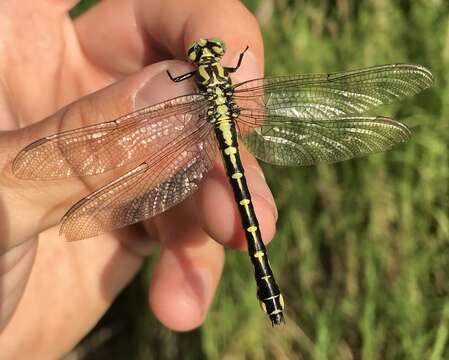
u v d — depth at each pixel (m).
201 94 0.09
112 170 0.08
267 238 0.09
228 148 0.09
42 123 0.08
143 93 0.08
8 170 0.07
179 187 0.09
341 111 0.10
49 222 0.08
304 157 0.10
